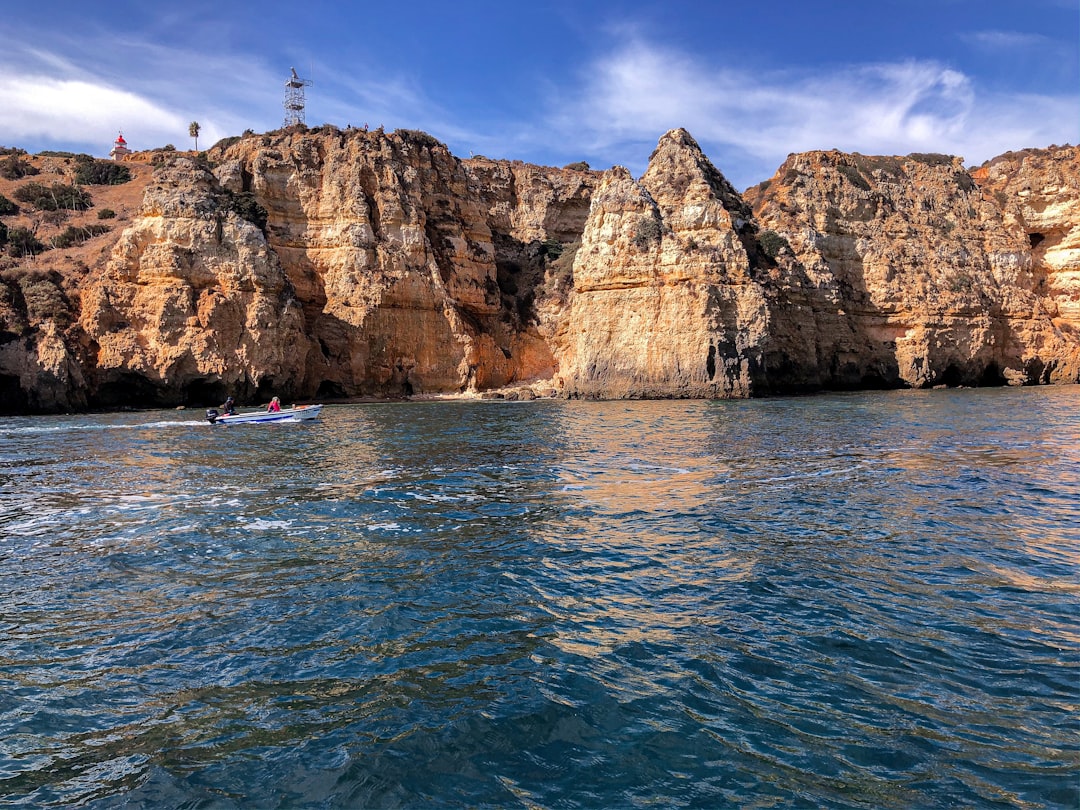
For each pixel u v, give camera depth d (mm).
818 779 6848
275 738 7727
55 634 10414
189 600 11664
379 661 9422
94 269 54688
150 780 7023
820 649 9445
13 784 6984
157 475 22828
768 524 15703
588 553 13836
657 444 28344
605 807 6586
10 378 47250
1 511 18141
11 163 80438
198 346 51969
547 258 76938
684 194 58125
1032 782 6660
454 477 21828
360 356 59875
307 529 15844
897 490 18953
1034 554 13148
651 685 8664
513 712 8125
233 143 72188
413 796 6777
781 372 58438
